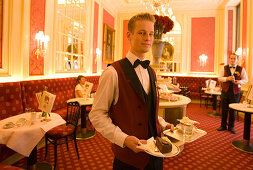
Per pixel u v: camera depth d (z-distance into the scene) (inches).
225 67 172.9
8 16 132.6
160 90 128.0
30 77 153.7
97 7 271.4
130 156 41.8
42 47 167.0
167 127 48.2
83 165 108.3
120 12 358.3
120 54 364.8
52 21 178.9
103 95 38.9
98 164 109.7
